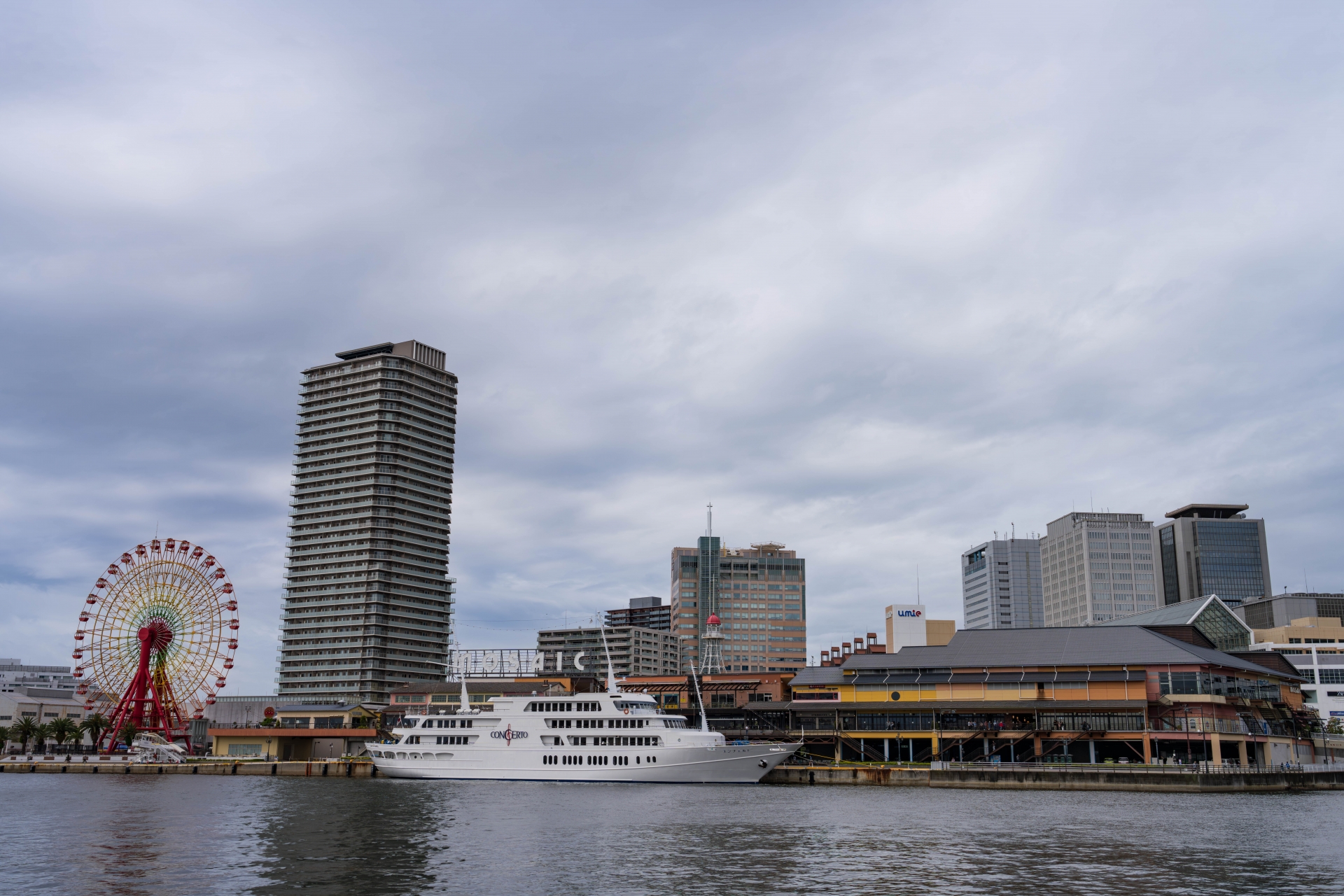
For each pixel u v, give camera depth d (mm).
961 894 63906
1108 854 78250
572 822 97375
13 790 142750
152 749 191250
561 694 152125
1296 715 187000
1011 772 139375
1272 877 69250
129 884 66938
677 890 64938
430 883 67250
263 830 92375
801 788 139000
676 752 141250
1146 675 163000
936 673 175625
